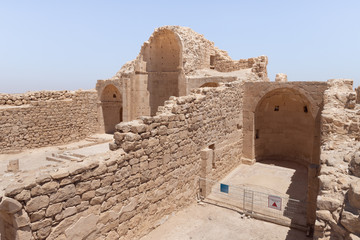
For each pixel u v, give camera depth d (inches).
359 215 141.5
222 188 395.2
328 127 282.2
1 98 684.1
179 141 354.0
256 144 638.5
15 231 184.7
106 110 981.2
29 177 195.2
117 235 261.3
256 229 336.5
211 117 445.1
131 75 860.0
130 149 270.4
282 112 641.0
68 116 815.7
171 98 370.6
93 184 230.8
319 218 158.4
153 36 828.0
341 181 175.2
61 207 205.9
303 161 621.9
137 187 284.7
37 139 727.1
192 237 310.0
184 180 373.1
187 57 753.6
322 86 499.5
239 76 707.4
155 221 318.7
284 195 445.7
